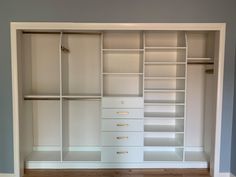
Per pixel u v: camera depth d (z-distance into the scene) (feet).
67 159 11.23
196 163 11.17
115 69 12.40
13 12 9.59
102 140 10.97
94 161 11.06
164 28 9.71
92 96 11.09
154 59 12.36
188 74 12.50
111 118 10.91
